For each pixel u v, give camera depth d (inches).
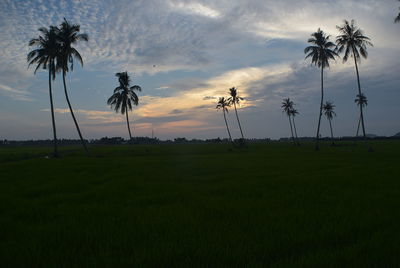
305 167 768.9
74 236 222.5
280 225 240.1
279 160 1026.7
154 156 1429.6
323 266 158.6
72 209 320.8
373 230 223.1
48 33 1360.7
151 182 529.7
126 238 214.2
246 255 176.9
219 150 2114.9
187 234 220.7
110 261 170.9
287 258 170.7
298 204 323.9
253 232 223.6
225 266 164.7
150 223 254.4
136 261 170.1
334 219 255.6
